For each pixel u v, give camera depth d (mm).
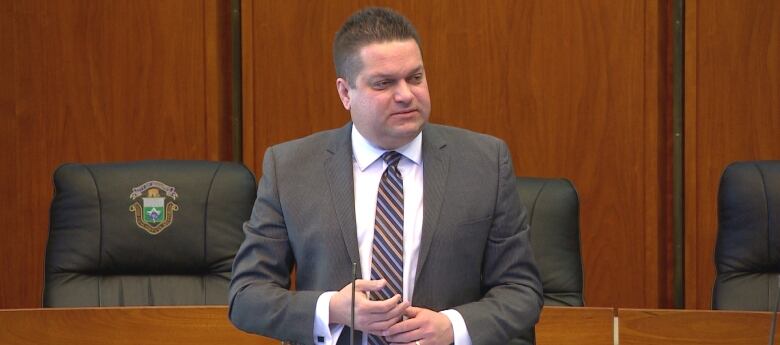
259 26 14016
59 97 14227
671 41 13703
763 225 9758
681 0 13617
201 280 9938
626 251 13953
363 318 6656
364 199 7324
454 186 7324
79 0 14109
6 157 14359
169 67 14094
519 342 7578
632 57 13664
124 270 9922
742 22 13492
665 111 13844
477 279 7418
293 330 6930
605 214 13930
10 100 14273
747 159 13633
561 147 13891
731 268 9812
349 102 7129
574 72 13789
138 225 9891
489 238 7441
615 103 13758
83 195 9914
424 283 7164
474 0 13859
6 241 14484
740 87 13570
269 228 7418
